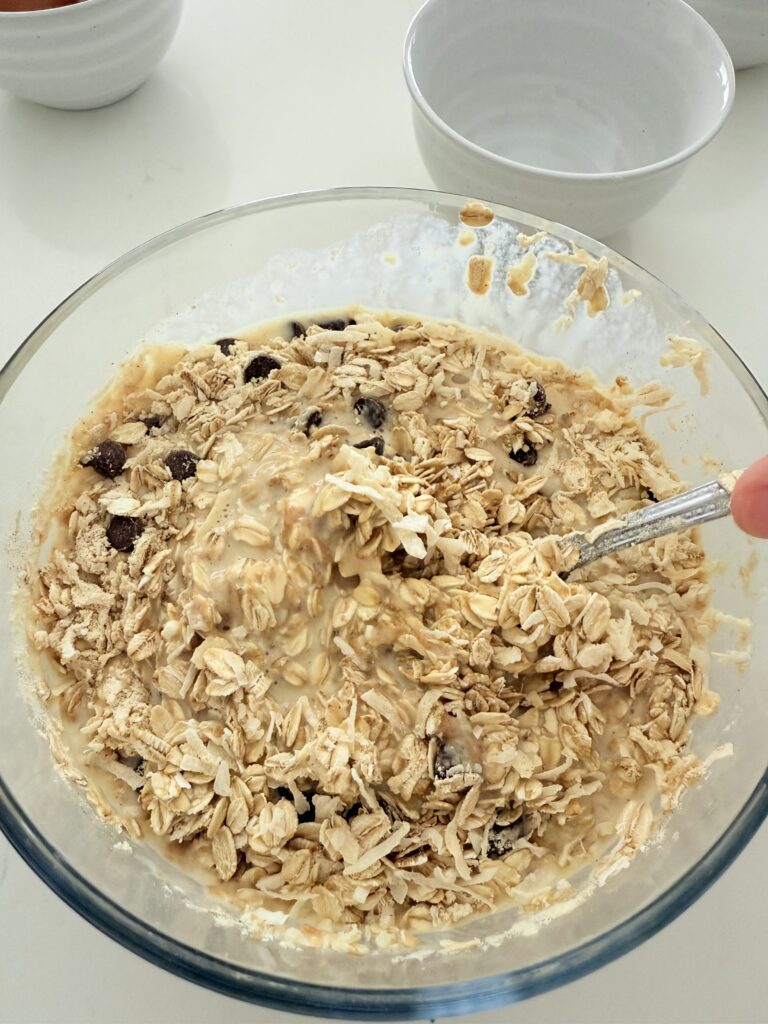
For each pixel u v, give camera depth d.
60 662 0.24
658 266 0.34
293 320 0.31
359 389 0.28
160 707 0.23
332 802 0.22
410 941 0.22
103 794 0.23
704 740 0.24
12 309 0.32
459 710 0.23
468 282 0.31
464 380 0.29
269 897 0.22
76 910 0.19
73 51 0.32
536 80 0.34
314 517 0.24
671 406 0.29
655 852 0.22
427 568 0.25
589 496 0.27
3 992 0.23
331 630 0.24
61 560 0.25
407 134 0.37
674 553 0.27
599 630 0.24
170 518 0.26
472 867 0.23
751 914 0.24
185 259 0.29
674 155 0.32
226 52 0.39
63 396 0.27
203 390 0.28
